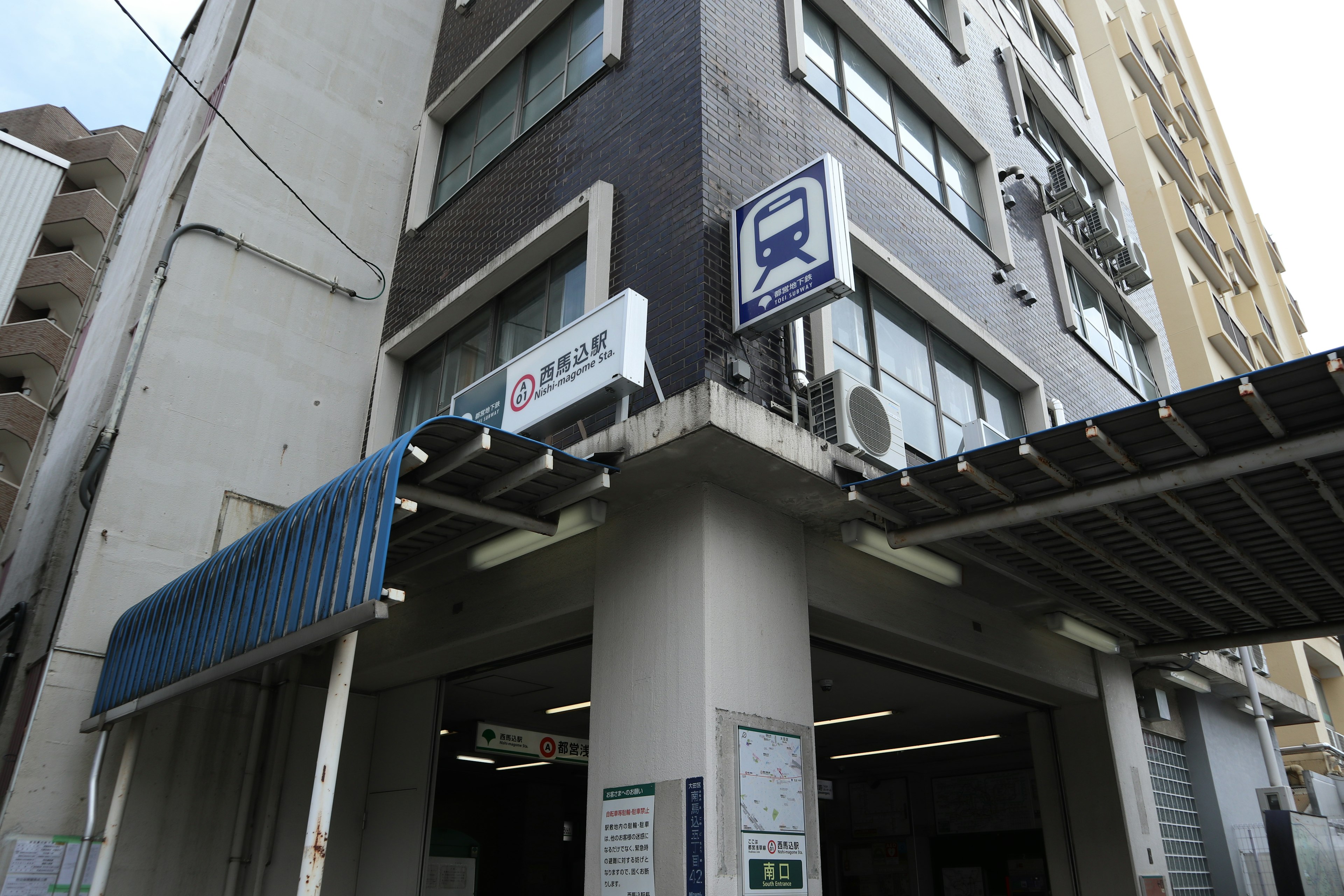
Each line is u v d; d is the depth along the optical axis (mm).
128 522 8586
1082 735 10281
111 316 12172
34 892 7012
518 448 5398
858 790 15609
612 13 8711
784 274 6273
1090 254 13992
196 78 13969
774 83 8078
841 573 7242
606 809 5926
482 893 13562
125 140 34312
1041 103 15117
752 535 6379
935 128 11070
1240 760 13562
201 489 9195
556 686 9883
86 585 8148
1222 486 5609
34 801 7273
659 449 5770
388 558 7242
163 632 6898
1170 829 11289
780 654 6199
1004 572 7129
